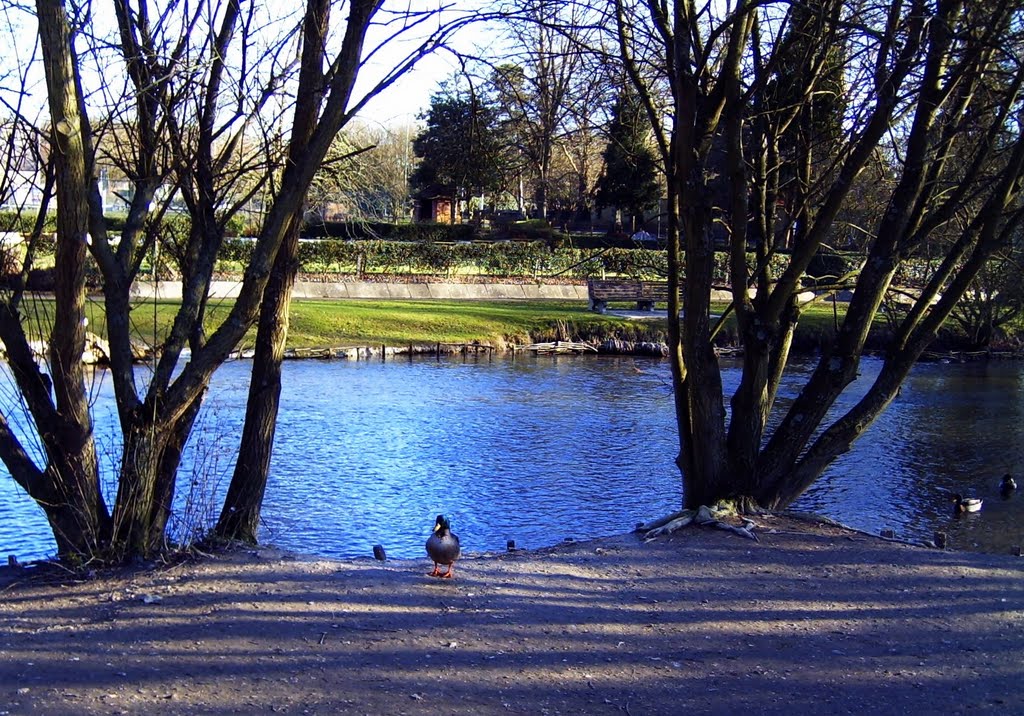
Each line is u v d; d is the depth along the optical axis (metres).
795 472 9.05
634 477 14.93
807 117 9.85
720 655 5.52
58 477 6.80
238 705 4.66
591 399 22.48
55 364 6.67
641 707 4.79
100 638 5.53
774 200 9.49
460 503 13.21
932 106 8.20
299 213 7.70
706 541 8.02
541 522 12.35
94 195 6.71
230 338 6.83
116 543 6.93
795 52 9.27
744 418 8.88
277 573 6.83
